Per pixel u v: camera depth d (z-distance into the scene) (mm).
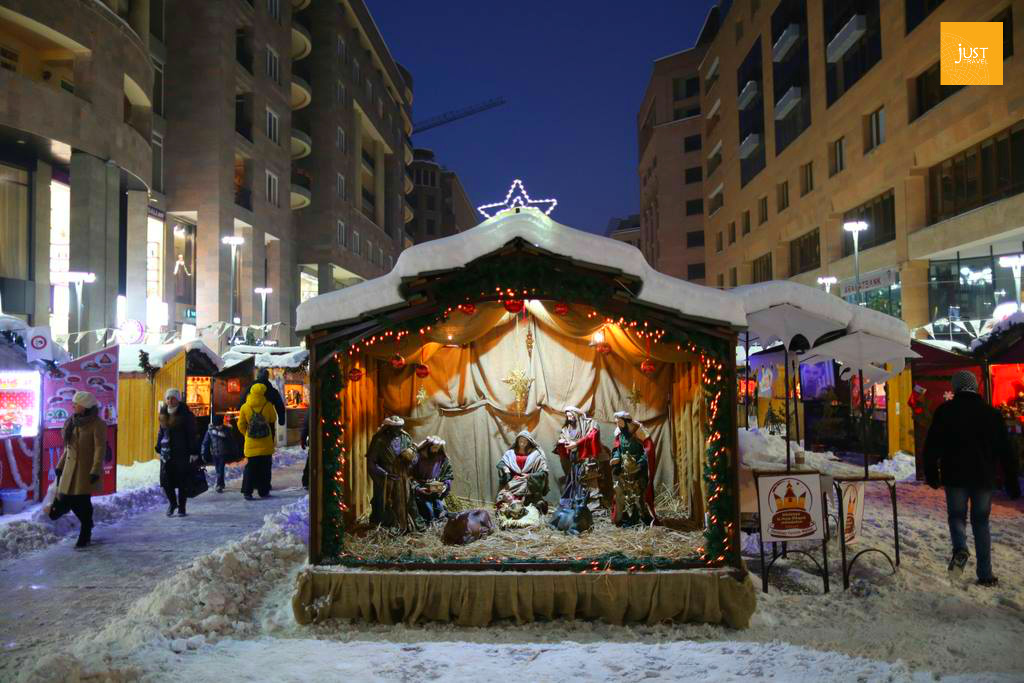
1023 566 7336
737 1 53875
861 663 4707
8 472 11055
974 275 27828
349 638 5691
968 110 25375
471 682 4621
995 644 5242
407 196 107688
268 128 44438
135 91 29797
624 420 8172
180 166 37062
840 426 17000
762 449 7996
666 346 7531
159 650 5219
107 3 29766
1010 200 23641
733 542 6062
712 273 62906
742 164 53531
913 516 10008
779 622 5941
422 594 5992
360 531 7891
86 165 25469
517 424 9422
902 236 29812
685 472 8680
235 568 7145
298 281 52594
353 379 7645
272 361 21812
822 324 7855
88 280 23438
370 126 63531
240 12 39906
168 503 12320
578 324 8508
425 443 8664
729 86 56750
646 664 4883
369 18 61250
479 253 6145
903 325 7789
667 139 77250
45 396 11539
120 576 7598
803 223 41344
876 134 33094
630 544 6910
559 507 8375
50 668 4633
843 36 34281
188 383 18219
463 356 9562
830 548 7980
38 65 25797
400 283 6219
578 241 6145
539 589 5969
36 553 8625
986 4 24500
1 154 24766
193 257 38344
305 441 18047
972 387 7012
